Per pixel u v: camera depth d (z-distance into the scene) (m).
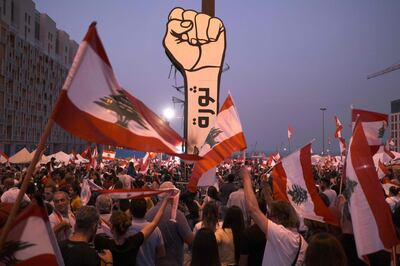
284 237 4.29
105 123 3.52
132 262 4.91
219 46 16.14
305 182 5.56
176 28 16.16
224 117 6.93
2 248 3.07
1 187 10.45
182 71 16.05
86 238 4.32
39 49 85.38
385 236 4.50
